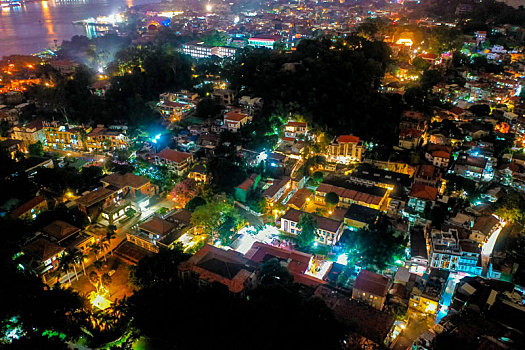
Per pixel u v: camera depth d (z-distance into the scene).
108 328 105.94
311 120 195.75
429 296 110.88
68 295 112.12
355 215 146.62
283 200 159.12
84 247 134.12
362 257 126.25
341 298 111.44
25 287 112.50
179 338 102.25
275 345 96.19
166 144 191.50
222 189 160.12
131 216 152.38
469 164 169.62
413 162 176.12
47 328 107.88
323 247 137.12
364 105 197.88
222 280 110.94
